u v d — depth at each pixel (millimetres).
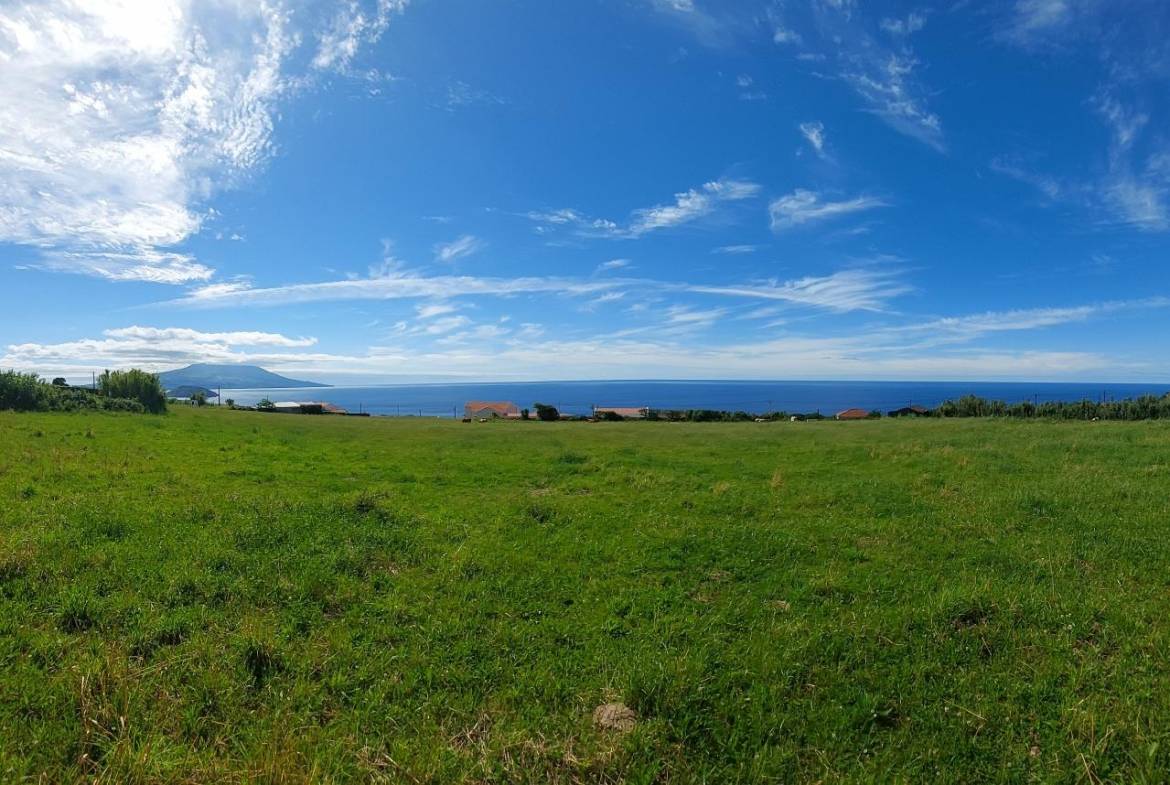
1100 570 8656
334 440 30047
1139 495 13266
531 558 9219
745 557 9484
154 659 5656
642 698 5180
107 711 4691
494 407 108312
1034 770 4422
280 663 5680
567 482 17094
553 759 4512
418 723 4922
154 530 9633
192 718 4777
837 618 7078
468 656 6035
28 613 6324
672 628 6723
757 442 29781
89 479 13789
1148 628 6535
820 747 4691
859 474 18141
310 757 4375
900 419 56500
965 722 4930
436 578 8281
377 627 6637
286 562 8438
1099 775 4352
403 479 17609
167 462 17500
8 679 5094
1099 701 5172
